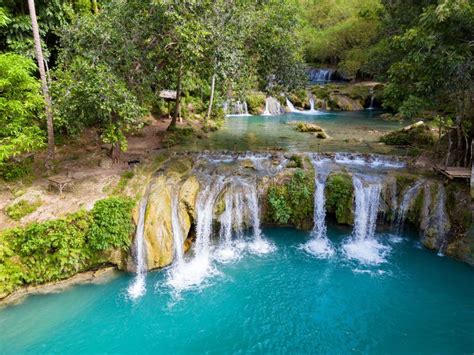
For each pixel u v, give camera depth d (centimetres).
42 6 1669
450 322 938
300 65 1958
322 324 934
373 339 884
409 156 1697
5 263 962
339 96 3775
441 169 1362
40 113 1390
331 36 4597
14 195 1196
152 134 2150
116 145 1510
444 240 1246
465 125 1435
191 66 1516
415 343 870
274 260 1218
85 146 1780
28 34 1650
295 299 1027
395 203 1380
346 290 1065
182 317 948
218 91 2820
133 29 1298
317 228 1399
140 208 1153
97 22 1306
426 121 2414
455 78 1169
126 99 1197
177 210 1212
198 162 1623
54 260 1011
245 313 970
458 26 1123
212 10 1339
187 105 2827
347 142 2100
